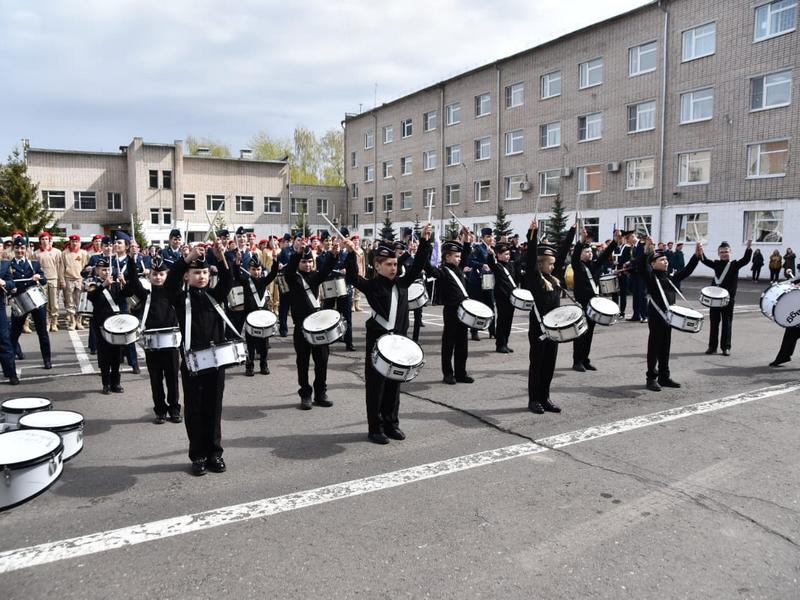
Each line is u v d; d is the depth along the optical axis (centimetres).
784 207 2639
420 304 1009
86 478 529
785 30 2602
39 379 932
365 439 630
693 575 369
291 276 782
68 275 1495
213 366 529
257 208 5297
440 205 4538
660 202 3095
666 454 572
